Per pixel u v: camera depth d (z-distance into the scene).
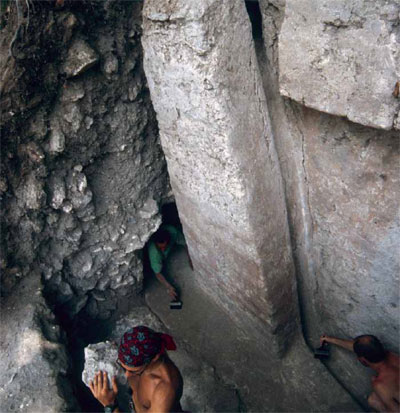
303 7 1.46
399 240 1.89
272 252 2.19
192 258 2.89
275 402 2.57
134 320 3.06
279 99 1.93
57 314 2.72
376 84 1.40
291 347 2.73
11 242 2.44
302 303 2.74
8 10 2.03
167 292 3.19
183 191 2.32
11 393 2.14
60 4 1.97
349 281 2.34
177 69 1.70
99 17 2.13
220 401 2.60
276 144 2.02
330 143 1.89
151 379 1.88
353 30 1.37
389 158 1.70
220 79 1.61
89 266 2.75
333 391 2.55
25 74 2.03
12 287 2.51
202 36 1.53
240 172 1.83
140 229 2.77
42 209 2.42
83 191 2.46
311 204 2.23
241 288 2.51
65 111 2.21
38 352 2.27
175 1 1.56
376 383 2.34
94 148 2.39
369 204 1.91
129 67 2.26
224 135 1.73
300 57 1.56
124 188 2.65
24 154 2.23
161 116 2.03
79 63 2.08
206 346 2.87
